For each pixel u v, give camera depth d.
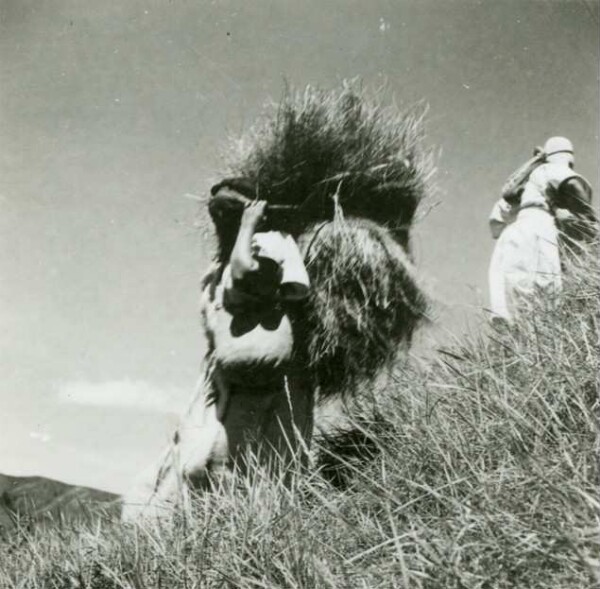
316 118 6.12
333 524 4.21
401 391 4.78
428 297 6.02
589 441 3.85
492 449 4.02
